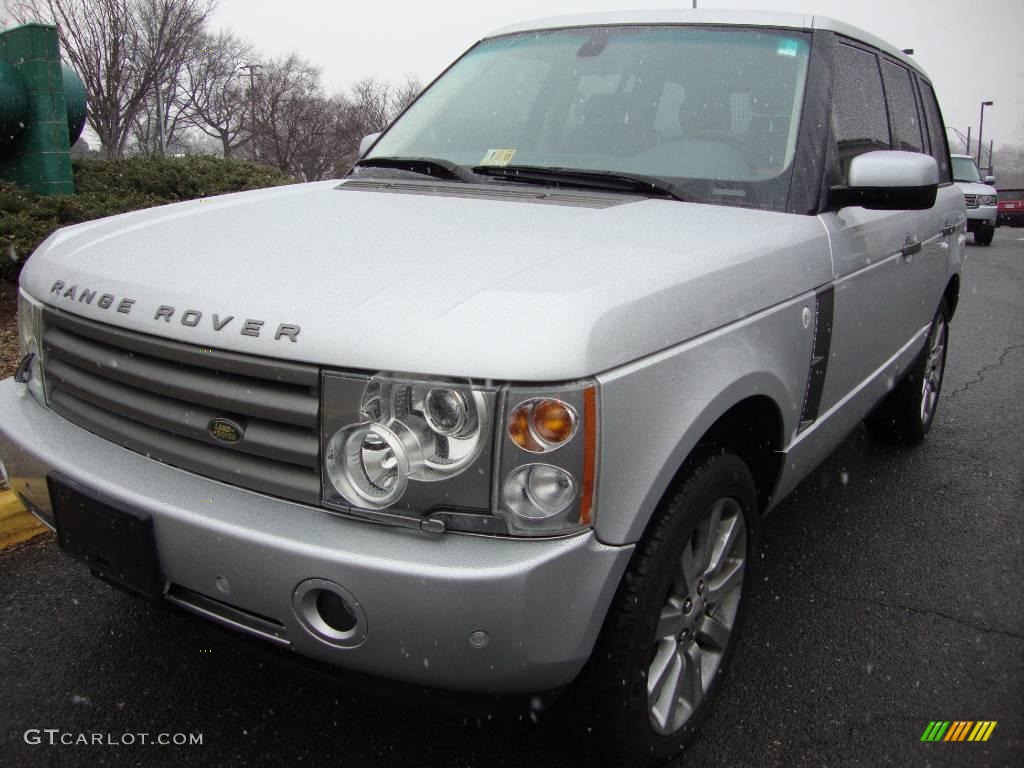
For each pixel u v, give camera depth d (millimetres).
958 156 21641
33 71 8891
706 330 2182
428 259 2115
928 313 4426
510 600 1764
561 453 1801
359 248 2221
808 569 3545
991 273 14578
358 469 1864
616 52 3354
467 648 1796
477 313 1835
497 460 1789
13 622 2967
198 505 1970
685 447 2070
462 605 1760
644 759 2248
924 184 2760
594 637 1939
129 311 2131
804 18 3316
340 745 2438
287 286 2031
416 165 3152
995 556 3705
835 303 2895
